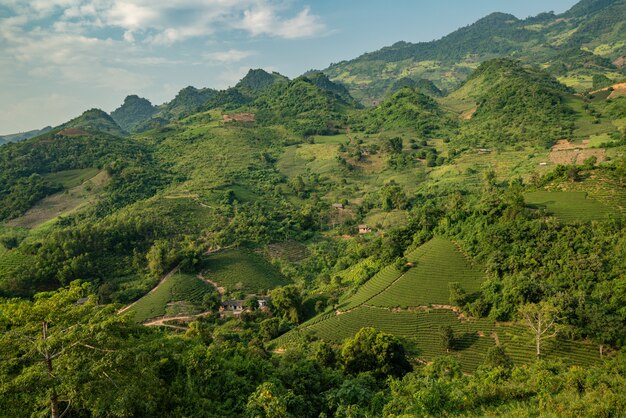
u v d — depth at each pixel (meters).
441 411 30.36
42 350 19.86
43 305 20.88
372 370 45.81
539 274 57.22
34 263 92.38
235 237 118.44
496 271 61.94
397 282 71.12
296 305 81.00
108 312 23.64
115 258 103.00
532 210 68.75
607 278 52.62
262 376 35.88
